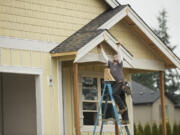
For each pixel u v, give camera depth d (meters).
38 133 13.35
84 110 15.06
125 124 13.24
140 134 26.16
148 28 15.91
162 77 17.05
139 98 43.66
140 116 43.41
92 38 13.29
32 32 13.36
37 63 13.39
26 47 13.15
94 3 15.45
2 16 12.65
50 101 13.62
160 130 29.39
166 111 46.75
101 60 13.75
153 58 16.72
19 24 13.04
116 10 15.21
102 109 15.76
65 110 14.57
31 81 14.88
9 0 12.86
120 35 15.64
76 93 13.28
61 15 14.27
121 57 13.33
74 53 13.05
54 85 13.77
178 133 30.08
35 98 14.72
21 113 15.05
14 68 12.78
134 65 14.79
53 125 13.62
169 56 16.64
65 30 14.32
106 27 14.59
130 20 15.55
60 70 13.96
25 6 13.26
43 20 13.70
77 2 14.85
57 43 14.01
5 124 15.27
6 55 12.63
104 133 15.70
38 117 13.38
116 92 13.02
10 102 15.29
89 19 15.18
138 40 16.23
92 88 15.51
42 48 13.57
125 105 13.42
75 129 14.54
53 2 14.07
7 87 15.40
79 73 15.03
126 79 17.19
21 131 14.97
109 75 13.00
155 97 42.78
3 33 12.62
